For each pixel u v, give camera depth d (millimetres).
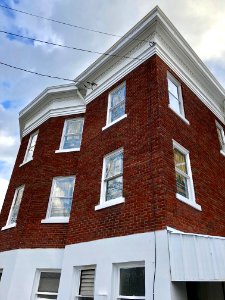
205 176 9797
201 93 12586
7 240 11336
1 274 10648
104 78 12688
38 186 11922
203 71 12484
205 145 10859
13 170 14617
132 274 7047
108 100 11648
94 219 8711
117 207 8180
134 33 11195
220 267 5668
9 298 9281
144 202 7520
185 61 11953
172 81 10992
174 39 11086
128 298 6758
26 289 9438
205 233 8141
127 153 9055
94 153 10570
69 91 14125
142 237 6992
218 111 13695
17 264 9977
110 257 7484
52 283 9523
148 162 8133
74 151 12516
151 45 10727
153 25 10766
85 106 13719
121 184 8758
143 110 9469
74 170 11922
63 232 10273
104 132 10680
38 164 12703
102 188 9219
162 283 6031
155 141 8320
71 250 8805
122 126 9953
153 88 9609
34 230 10711
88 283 7961
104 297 7027
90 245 8266
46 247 10094
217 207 9594
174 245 6316
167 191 7348
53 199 11539
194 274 5785
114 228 7863
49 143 13320
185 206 7832
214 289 7207
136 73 10883
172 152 8477
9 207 12812
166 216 6840
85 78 13266
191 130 10289
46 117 14617
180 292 6027
